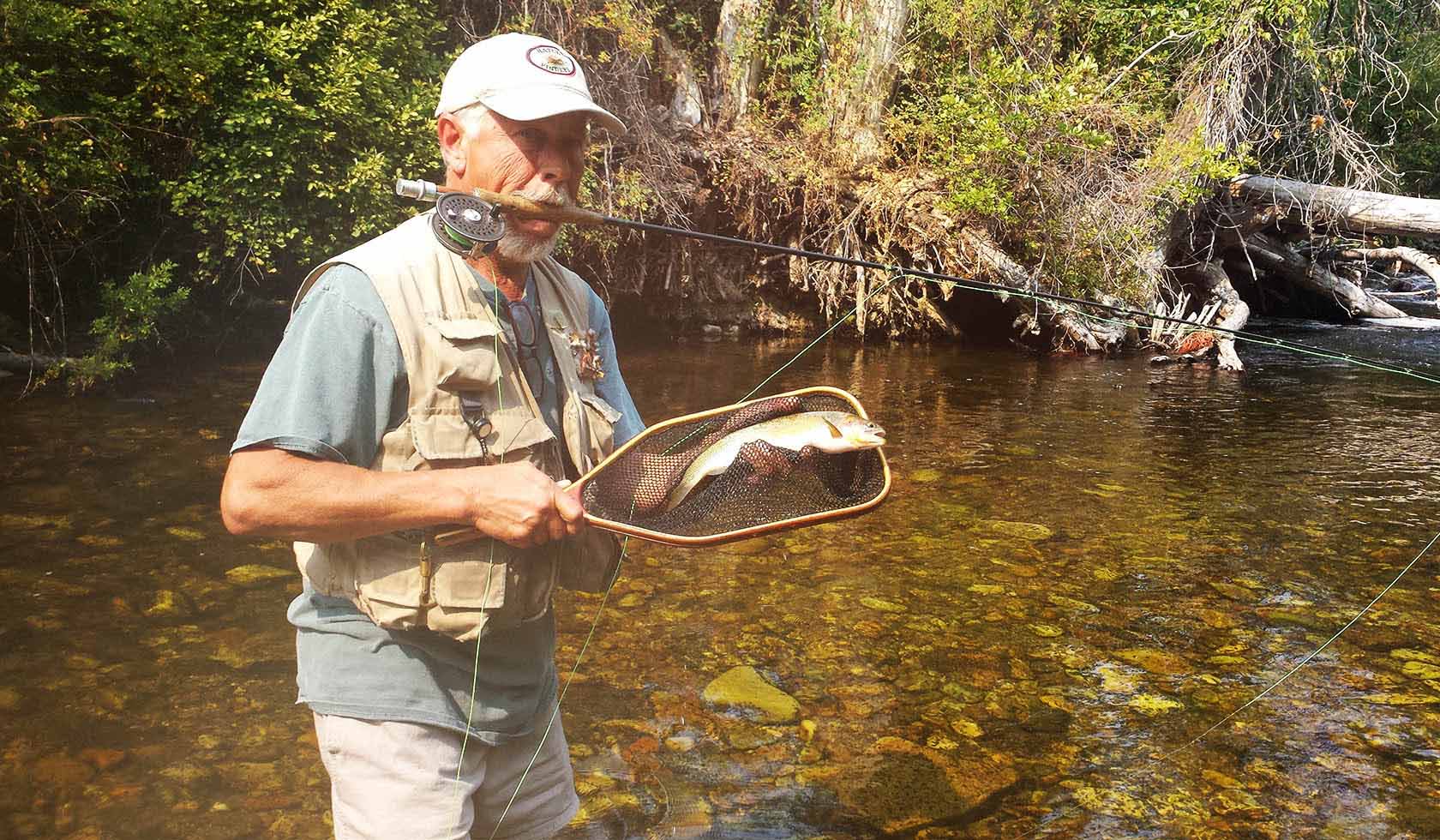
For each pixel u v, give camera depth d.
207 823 2.64
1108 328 12.67
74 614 3.93
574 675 3.55
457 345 1.72
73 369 8.16
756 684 3.51
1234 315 13.44
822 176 13.09
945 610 4.23
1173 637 4.01
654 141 12.19
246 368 9.18
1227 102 13.05
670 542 1.74
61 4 7.98
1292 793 2.91
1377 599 4.44
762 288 13.84
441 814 1.74
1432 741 3.23
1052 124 12.47
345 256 1.72
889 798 2.85
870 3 13.42
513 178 1.79
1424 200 13.43
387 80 8.92
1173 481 6.41
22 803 2.70
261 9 8.66
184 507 5.23
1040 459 6.93
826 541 5.10
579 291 2.04
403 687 1.74
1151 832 2.71
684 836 2.64
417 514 1.62
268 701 3.31
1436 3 15.84
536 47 1.80
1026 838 2.67
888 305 13.23
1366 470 6.79
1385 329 14.60
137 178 8.92
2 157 7.52
